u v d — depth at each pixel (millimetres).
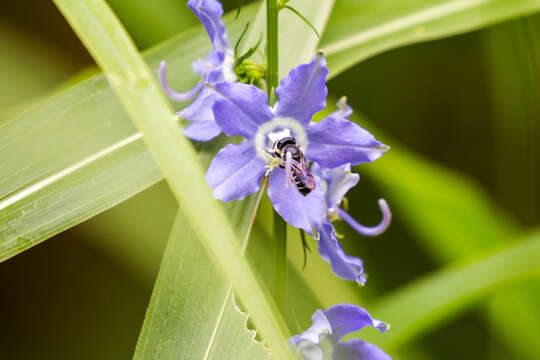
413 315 285
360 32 278
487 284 286
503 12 279
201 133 246
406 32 279
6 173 257
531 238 289
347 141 238
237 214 249
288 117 238
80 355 338
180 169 222
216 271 246
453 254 304
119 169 256
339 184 243
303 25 267
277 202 239
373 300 315
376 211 336
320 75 235
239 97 235
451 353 316
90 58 328
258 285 224
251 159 239
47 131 261
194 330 244
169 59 271
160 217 307
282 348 224
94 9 224
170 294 246
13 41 317
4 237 252
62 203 254
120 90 223
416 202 305
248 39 268
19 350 337
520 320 303
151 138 222
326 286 298
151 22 299
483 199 309
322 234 243
